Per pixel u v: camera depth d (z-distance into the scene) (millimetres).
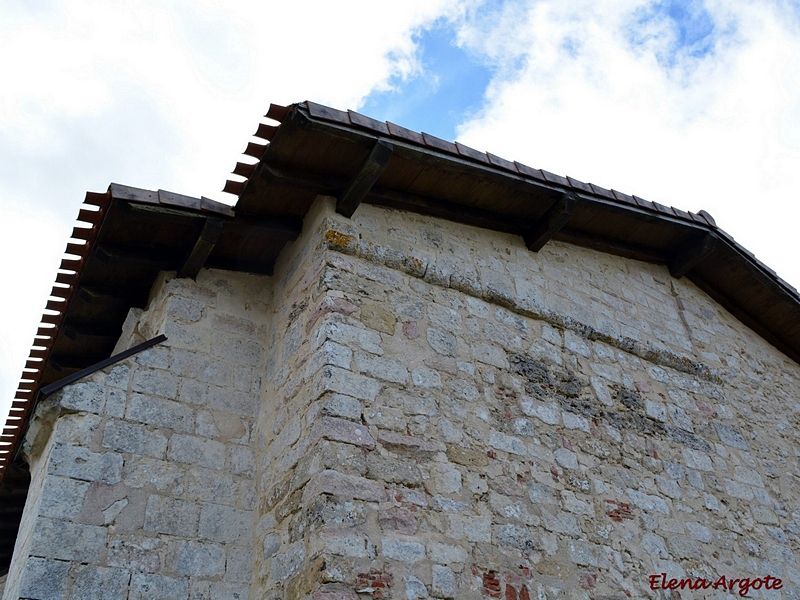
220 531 4895
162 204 5230
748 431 7277
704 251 7652
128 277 5867
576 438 5750
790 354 8844
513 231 6703
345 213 5613
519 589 4656
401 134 5328
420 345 5348
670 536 5742
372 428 4699
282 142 5098
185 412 5258
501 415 5422
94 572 4355
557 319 6449
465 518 4719
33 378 6562
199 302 5793
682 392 7000
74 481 4594
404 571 4254
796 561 6480
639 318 7316
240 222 5645
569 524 5215
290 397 5121
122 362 5230
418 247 5918
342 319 5062
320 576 3980
